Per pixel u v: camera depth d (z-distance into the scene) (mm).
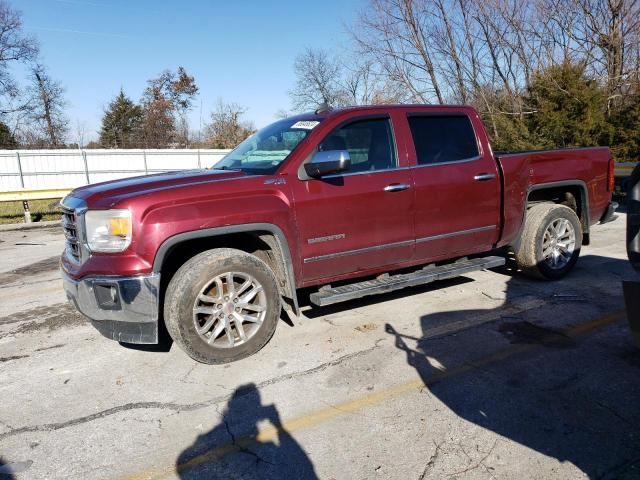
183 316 3568
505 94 20531
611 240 7910
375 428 2930
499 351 3904
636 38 16125
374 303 5137
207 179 3832
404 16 22438
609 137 13305
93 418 3160
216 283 3688
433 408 3119
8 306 5637
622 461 2566
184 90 49125
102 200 3535
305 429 2949
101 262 3469
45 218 14172
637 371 3514
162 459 2723
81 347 4332
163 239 3436
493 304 4969
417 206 4488
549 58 18562
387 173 4375
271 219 3793
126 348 4266
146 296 3436
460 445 2740
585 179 5691
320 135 4164
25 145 40156
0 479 2588
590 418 2959
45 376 3779
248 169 4277
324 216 4047
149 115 47688
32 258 8523
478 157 4941
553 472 2500
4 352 4289
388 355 3902
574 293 5215
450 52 21953
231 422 3051
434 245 4711
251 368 3760
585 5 17312
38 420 3160
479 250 5121
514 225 5230
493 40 20641
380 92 24766
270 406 3213
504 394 3258
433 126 4781
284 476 2543
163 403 3311
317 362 3822
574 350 3877
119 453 2789
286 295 4160
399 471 2547
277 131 4656
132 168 23484
